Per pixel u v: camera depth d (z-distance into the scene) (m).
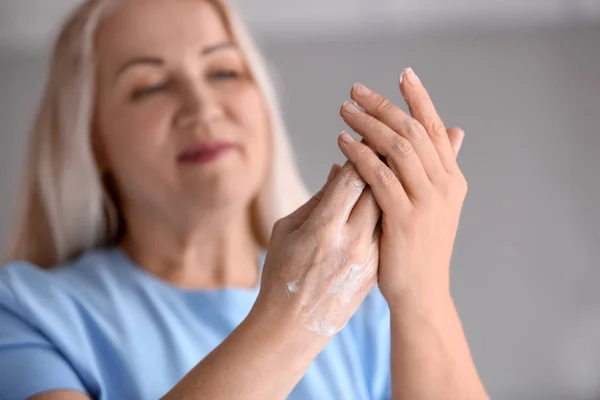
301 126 2.47
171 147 0.96
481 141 2.44
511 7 2.44
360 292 0.78
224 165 0.96
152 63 0.99
